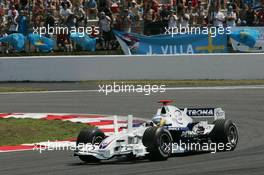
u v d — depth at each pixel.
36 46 105.06
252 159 40.66
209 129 44.62
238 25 103.38
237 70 92.75
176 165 38.78
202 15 103.81
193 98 76.00
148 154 40.91
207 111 44.59
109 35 104.50
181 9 103.38
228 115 63.91
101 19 104.44
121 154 39.47
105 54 102.94
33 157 44.72
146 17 103.94
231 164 38.91
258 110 66.38
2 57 97.25
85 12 107.94
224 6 104.31
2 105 76.38
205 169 37.25
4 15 108.50
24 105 75.88
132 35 102.31
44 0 108.31
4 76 97.38
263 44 100.44
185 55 93.38
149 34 103.44
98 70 95.25
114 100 77.31
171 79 93.75
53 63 96.25
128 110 69.62
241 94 78.12
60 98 80.44
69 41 104.81
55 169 38.94
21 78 97.06
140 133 40.94
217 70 92.88
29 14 106.56
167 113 42.72
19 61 96.94
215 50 100.56
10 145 51.44
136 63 94.44
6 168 40.00
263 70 92.31
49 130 58.44
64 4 105.69
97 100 77.69
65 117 66.00
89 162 41.44
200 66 93.31
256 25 103.25
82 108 72.25
